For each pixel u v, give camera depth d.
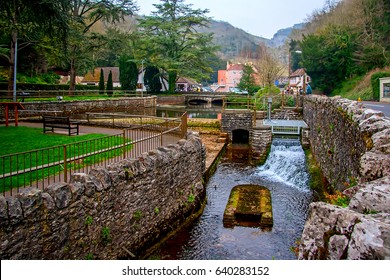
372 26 40.41
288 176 18.42
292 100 33.75
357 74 41.56
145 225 10.30
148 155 10.90
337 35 42.06
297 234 11.70
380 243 3.17
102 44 41.38
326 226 3.81
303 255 3.91
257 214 12.64
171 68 59.22
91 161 10.36
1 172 9.38
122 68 55.06
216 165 20.98
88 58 41.22
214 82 135.00
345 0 52.94
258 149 23.97
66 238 7.32
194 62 62.81
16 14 19.31
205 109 50.53
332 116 14.43
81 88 49.31
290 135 25.33
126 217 9.38
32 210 6.64
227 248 10.72
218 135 28.00
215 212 13.68
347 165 10.80
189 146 13.72
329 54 41.88
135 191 9.80
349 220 3.62
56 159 11.29
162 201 11.30
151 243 10.55
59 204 7.16
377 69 37.53
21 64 42.34
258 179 18.25
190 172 13.65
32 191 6.82
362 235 3.32
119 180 9.09
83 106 30.83
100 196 8.32
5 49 33.16
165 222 11.42
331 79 42.94
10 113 23.28
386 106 22.25
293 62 70.94
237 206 13.27
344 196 5.73
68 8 21.48
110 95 43.50
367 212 4.02
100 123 20.28
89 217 7.93
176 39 60.56
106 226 8.55
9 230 6.26
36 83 40.88
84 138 15.25
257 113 30.72
